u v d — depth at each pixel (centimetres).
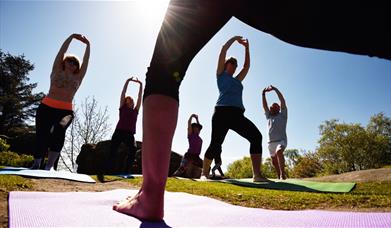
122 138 604
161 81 108
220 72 482
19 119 2902
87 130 1596
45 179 339
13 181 279
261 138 463
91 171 1060
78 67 471
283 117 594
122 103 607
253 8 81
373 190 368
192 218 136
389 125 3725
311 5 71
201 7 96
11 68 2994
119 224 112
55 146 448
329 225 126
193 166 795
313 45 77
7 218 123
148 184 117
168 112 108
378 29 67
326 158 3572
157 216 118
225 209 169
